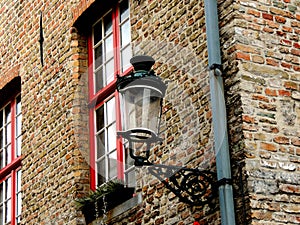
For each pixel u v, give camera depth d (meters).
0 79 12.49
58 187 10.61
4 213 12.14
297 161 8.16
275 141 8.14
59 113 10.90
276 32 8.59
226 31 8.46
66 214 10.31
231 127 8.16
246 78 8.23
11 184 12.11
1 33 12.77
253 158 7.97
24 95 11.80
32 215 11.03
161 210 8.91
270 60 8.44
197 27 8.89
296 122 8.33
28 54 11.91
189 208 8.51
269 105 8.24
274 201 7.90
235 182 7.97
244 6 8.53
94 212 9.76
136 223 9.22
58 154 10.75
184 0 9.17
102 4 10.73
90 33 11.06
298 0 8.88
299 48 8.65
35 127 11.39
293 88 8.45
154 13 9.61
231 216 7.84
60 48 11.20
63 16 11.27
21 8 12.31
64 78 10.97
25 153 11.48
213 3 8.62
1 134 12.66
